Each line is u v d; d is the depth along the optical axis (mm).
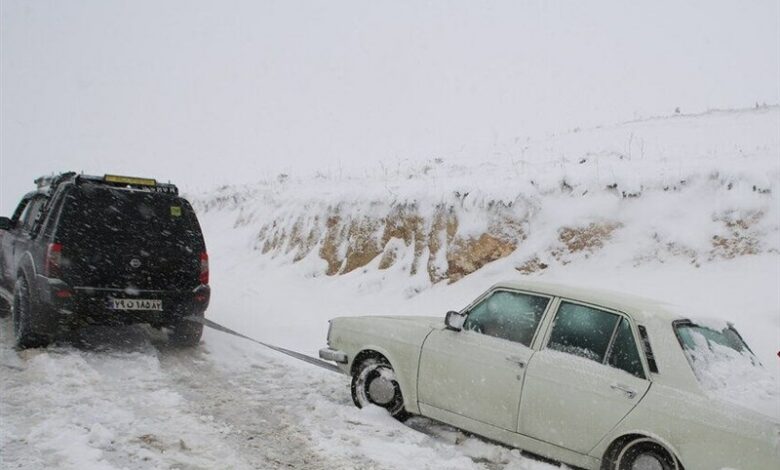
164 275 8727
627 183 11016
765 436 4301
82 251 8203
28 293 8273
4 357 8008
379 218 13977
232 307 12922
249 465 5168
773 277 8906
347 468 5203
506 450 5695
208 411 6508
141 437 5574
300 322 11594
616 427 4859
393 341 6512
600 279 10047
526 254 11055
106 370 7727
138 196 8727
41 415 5922
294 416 6488
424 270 12367
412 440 5875
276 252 16891
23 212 10203
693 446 4508
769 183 9953
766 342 7715
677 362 4812
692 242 9992
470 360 5801
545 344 5477
